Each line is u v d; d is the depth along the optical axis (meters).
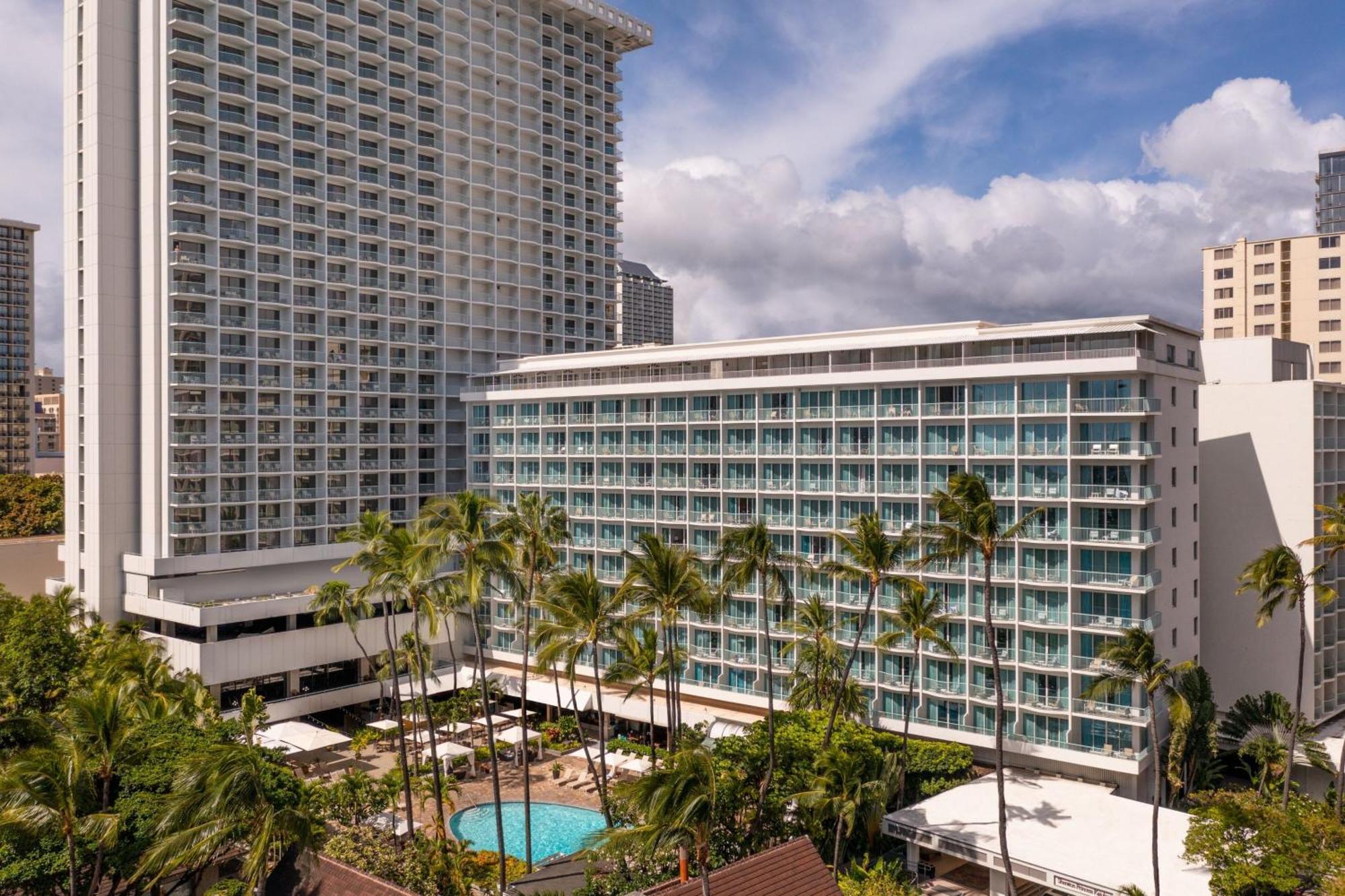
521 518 59.12
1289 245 114.56
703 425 79.31
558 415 90.88
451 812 61.47
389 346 96.81
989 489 64.06
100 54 80.44
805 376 73.06
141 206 82.56
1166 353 64.56
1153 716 43.44
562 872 46.22
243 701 59.25
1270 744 60.78
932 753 59.91
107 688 41.34
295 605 80.56
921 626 55.12
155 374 80.75
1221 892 42.47
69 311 84.56
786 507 75.50
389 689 84.19
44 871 36.22
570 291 118.12
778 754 53.31
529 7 114.38
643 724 79.81
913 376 67.44
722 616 77.00
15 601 69.12
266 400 86.94
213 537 82.00
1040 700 61.69
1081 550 61.44
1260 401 69.12
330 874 36.03
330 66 91.56
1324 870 41.09
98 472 80.69
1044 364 61.66
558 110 116.94
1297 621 67.19
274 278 86.44
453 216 103.75
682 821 28.47
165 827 33.19
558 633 52.62
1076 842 48.56
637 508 85.00
